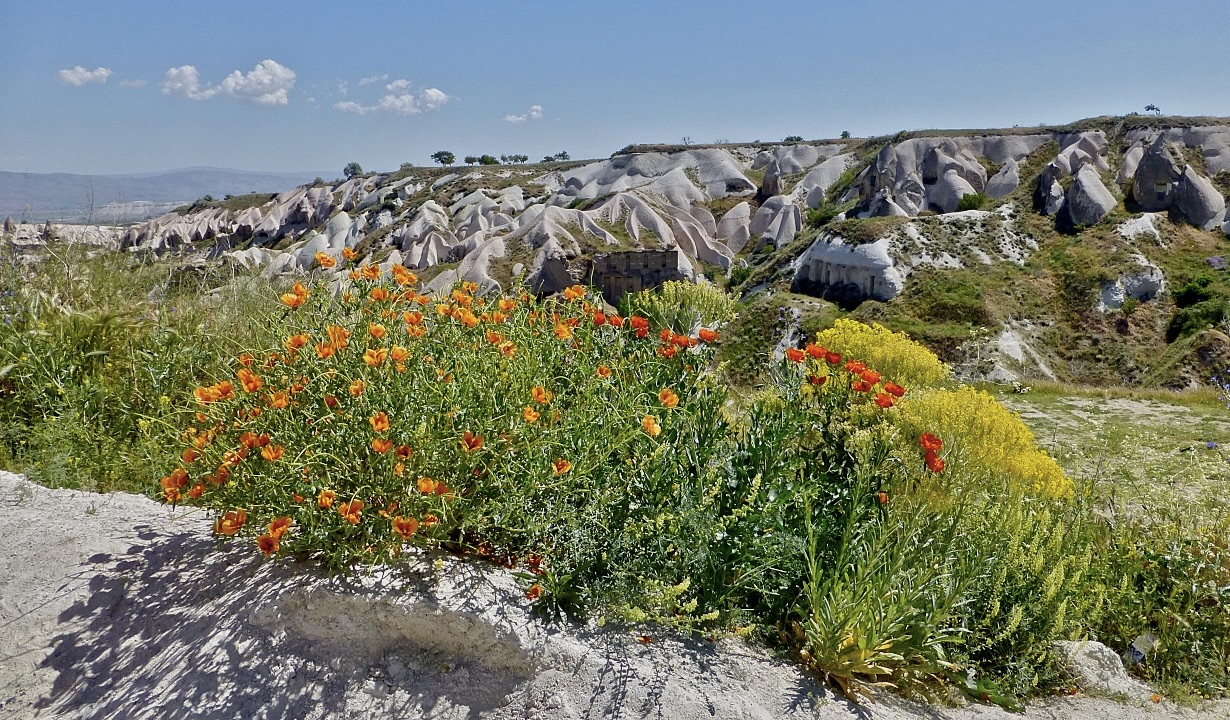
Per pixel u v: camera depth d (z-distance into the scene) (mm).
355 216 104562
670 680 2502
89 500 3219
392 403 2545
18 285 4633
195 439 2574
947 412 3652
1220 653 3676
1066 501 4594
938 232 57250
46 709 2234
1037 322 49406
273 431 2539
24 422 3865
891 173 79812
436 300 3223
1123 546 4273
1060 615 3227
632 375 3354
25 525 2938
